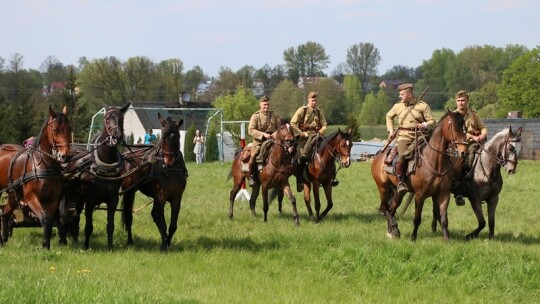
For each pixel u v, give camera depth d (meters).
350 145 16.05
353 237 12.80
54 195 11.29
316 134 16.64
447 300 9.07
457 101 13.46
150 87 81.75
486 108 75.38
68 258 10.77
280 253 11.48
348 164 15.95
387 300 9.01
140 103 63.72
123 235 13.98
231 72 102.62
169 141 11.55
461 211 18.56
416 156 12.52
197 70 115.25
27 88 60.91
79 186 11.80
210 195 22.53
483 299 9.09
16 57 74.50
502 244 12.07
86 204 11.94
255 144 15.96
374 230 14.74
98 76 78.06
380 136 69.81
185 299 8.09
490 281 9.74
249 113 73.69
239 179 16.89
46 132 11.19
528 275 9.78
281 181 15.61
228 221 16.33
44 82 104.81
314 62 103.00
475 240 12.77
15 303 7.25
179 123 11.84
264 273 10.35
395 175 13.03
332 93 84.62
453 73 100.06
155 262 10.75
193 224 15.76
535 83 66.19
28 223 12.79
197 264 10.74
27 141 14.73
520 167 35.75
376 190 24.05
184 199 21.41
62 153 10.83
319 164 16.19
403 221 16.41
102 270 9.97
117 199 11.99
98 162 11.48
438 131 12.27
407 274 10.02
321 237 12.46
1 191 11.63
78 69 84.06
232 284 9.56
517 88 66.75
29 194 11.18
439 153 12.23
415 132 12.67
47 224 11.14
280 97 80.88
